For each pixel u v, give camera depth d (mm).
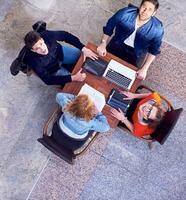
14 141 5070
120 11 4336
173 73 5188
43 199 4961
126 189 4980
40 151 5043
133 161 5027
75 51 4668
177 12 5332
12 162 5027
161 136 4180
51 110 5129
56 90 5148
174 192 4973
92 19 5332
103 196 4969
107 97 4312
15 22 5305
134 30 4355
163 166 5016
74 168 5008
